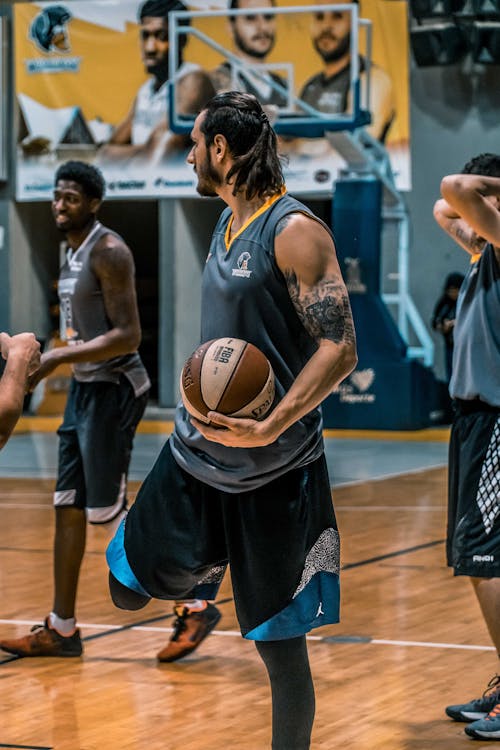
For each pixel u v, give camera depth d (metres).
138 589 4.05
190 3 20.09
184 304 21.11
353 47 17.14
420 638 6.44
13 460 15.52
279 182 3.84
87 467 6.14
